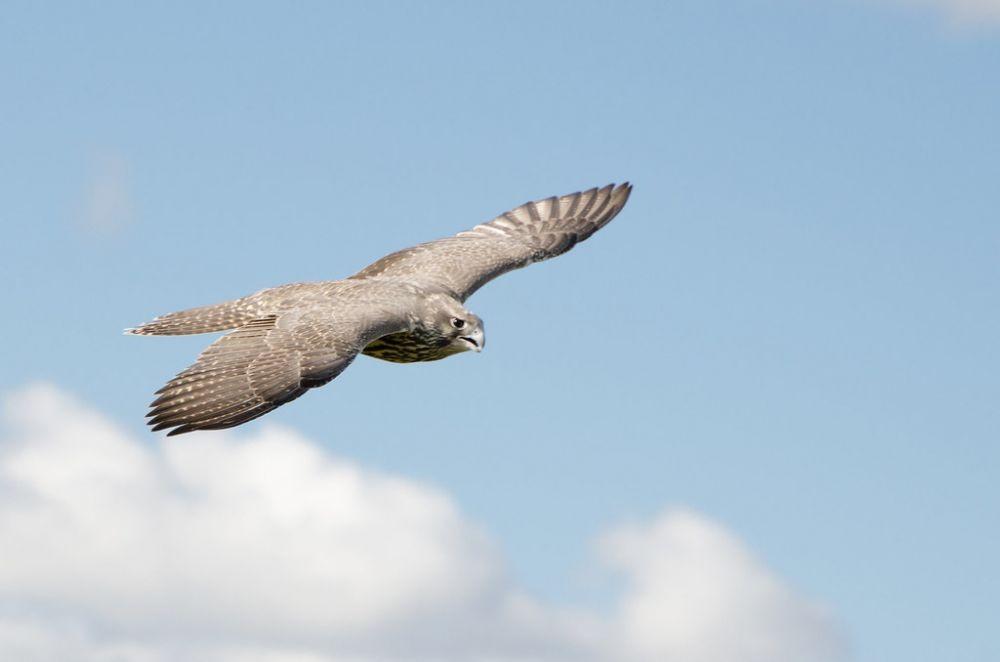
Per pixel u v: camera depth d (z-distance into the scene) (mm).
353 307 18188
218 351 16969
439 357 19859
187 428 16078
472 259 21562
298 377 16719
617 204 23797
